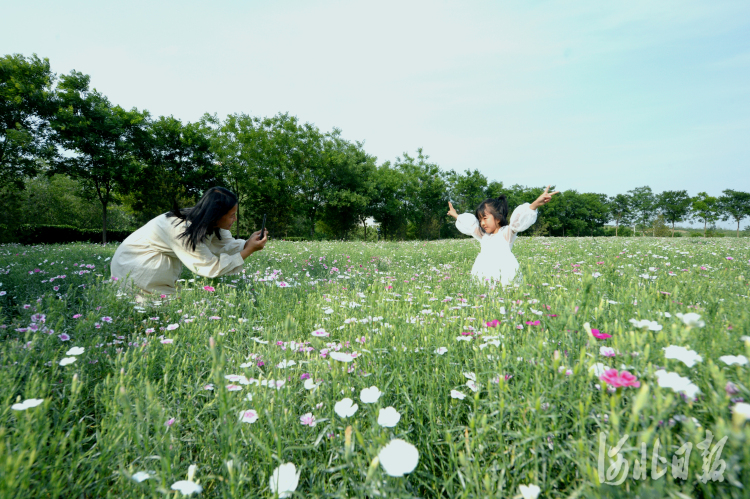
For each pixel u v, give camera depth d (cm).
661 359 131
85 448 153
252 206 3731
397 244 1595
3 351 182
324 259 720
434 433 137
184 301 317
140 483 114
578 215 8612
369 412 132
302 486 129
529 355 156
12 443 119
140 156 2678
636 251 864
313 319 306
